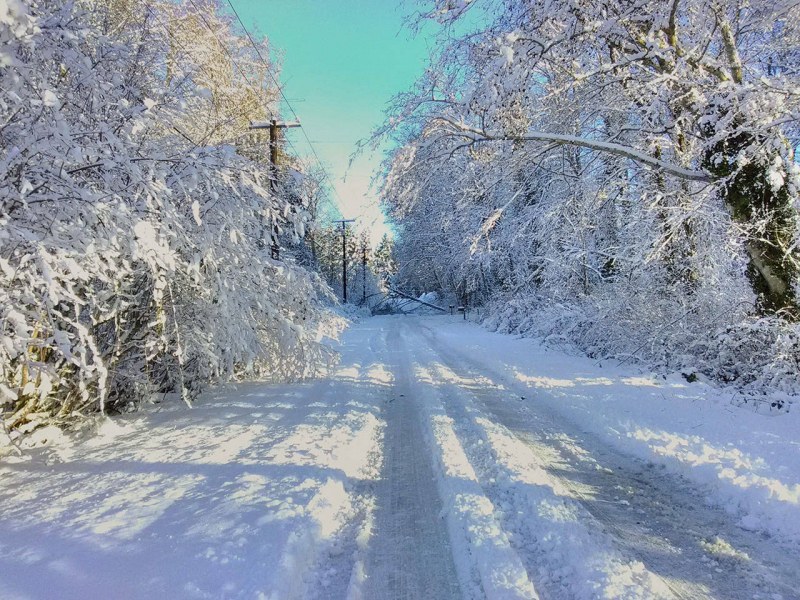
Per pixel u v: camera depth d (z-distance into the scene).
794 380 6.60
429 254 32.03
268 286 7.77
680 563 3.02
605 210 10.85
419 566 3.10
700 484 4.24
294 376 8.75
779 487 3.75
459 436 5.60
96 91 4.68
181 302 6.75
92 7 5.68
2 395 4.39
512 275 20.70
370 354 13.65
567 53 7.40
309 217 7.02
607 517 3.63
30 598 2.55
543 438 5.64
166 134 6.70
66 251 4.09
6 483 4.29
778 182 6.57
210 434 5.68
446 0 7.11
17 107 3.99
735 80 6.87
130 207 5.00
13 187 3.95
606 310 10.79
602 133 9.81
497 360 11.41
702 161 7.29
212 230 6.51
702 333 8.59
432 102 7.72
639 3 6.52
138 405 7.03
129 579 2.71
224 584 2.64
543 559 3.07
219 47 11.04
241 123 12.63
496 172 8.80
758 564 3.02
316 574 3.02
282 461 4.62
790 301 6.93
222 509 3.58
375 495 4.21
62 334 4.09
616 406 6.55
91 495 3.97
